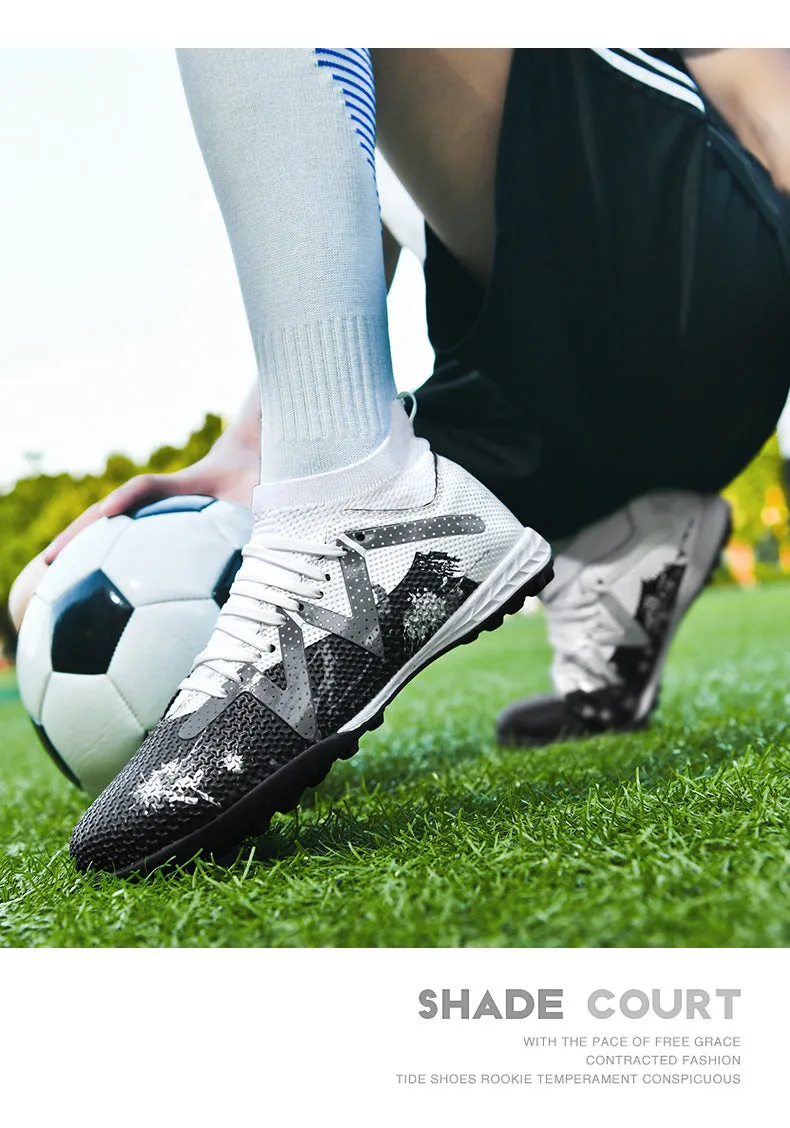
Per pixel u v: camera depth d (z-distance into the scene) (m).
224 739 0.90
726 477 1.58
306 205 0.96
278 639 0.94
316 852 0.96
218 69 0.95
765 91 1.28
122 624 1.32
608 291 1.27
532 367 1.32
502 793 1.13
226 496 1.47
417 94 1.21
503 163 1.22
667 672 3.19
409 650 0.99
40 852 1.16
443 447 1.34
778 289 1.29
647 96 1.23
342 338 0.98
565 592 1.73
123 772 0.95
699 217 1.24
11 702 6.26
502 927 0.69
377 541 0.99
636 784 1.03
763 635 4.78
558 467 1.43
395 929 0.71
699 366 1.32
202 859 0.91
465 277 1.40
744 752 1.30
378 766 1.65
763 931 0.61
